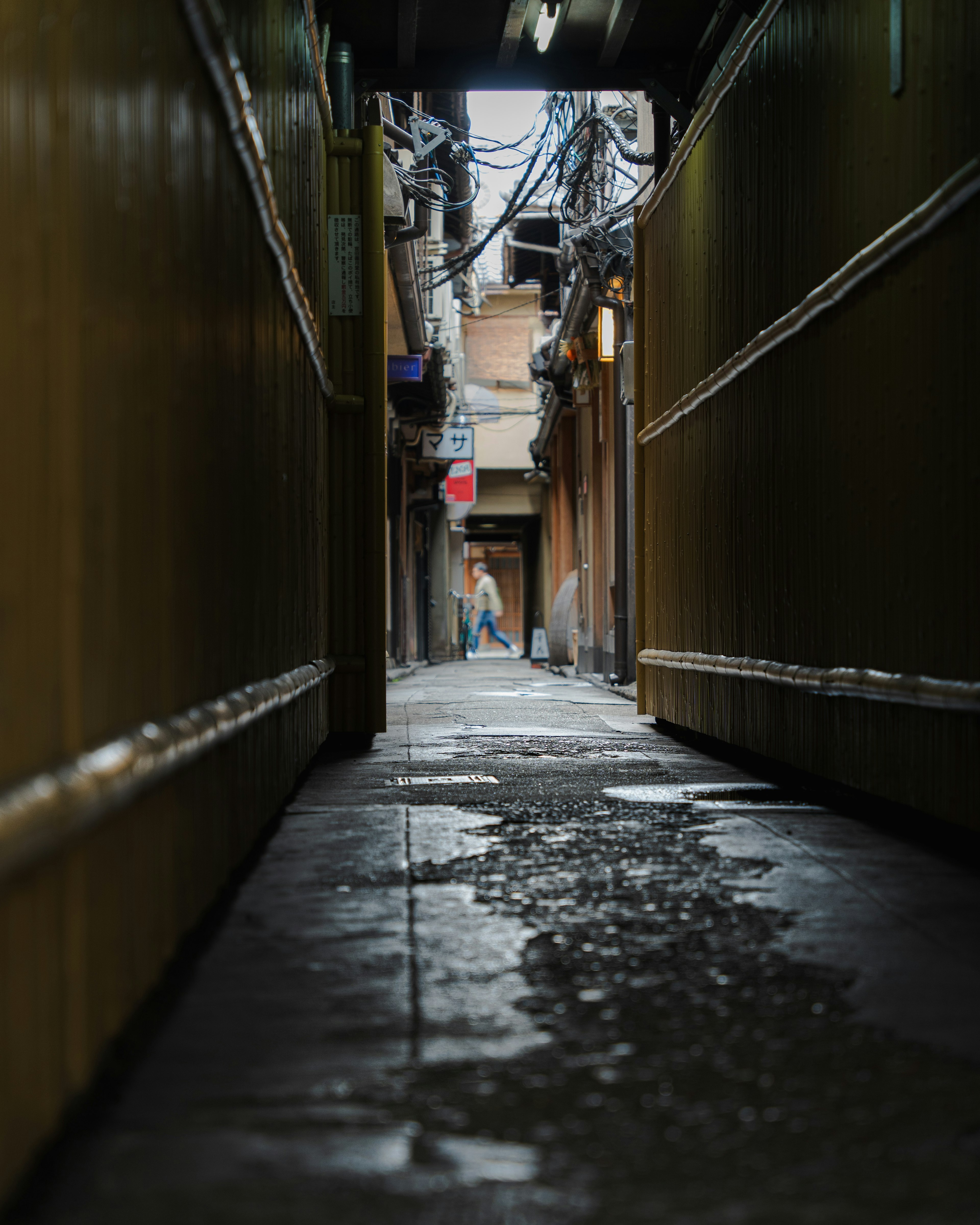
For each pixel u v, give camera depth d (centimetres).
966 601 445
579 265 1644
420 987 303
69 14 220
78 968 223
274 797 525
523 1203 190
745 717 756
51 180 209
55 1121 210
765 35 706
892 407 515
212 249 373
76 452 223
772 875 430
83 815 208
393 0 956
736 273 771
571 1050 258
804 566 636
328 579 912
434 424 2709
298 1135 216
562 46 1046
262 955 332
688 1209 188
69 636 218
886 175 524
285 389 579
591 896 399
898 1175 200
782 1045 261
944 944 340
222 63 366
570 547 2931
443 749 888
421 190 1380
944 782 468
